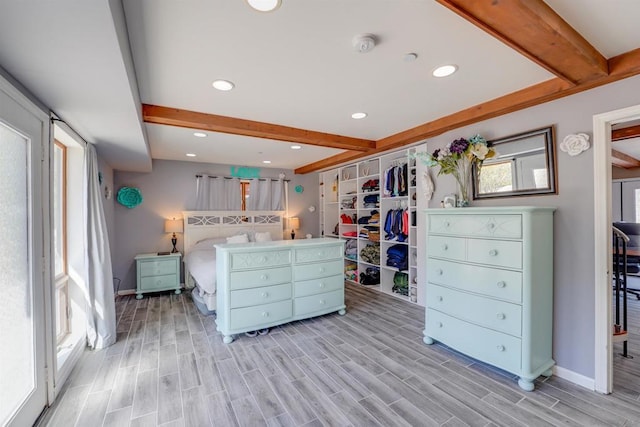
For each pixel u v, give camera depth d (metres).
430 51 1.78
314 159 5.23
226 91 2.33
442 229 2.67
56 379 2.03
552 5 1.37
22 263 1.71
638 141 3.98
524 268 2.08
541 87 2.21
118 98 1.88
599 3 1.36
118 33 1.25
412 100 2.55
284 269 3.22
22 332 1.69
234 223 5.51
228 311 2.89
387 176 4.48
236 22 1.47
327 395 2.04
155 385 2.16
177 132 3.38
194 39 1.61
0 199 1.52
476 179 2.83
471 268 2.42
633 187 5.82
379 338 2.98
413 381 2.21
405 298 4.28
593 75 1.87
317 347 2.78
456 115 2.86
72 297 2.79
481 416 1.82
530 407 1.91
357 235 5.27
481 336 2.34
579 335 2.16
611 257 2.07
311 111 2.81
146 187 4.88
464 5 1.23
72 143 2.66
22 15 1.07
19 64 1.45
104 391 2.09
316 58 1.85
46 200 1.96
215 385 2.16
